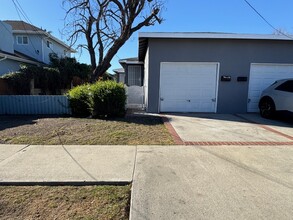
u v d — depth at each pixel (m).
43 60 21.06
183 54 9.64
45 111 9.79
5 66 14.99
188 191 3.10
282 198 2.94
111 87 8.72
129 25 13.55
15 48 20.70
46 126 7.04
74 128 6.74
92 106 8.78
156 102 9.88
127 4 13.41
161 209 2.69
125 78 18.06
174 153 4.65
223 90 9.89
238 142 5.48
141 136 5.92
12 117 8.93
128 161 4.19
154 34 9.25
